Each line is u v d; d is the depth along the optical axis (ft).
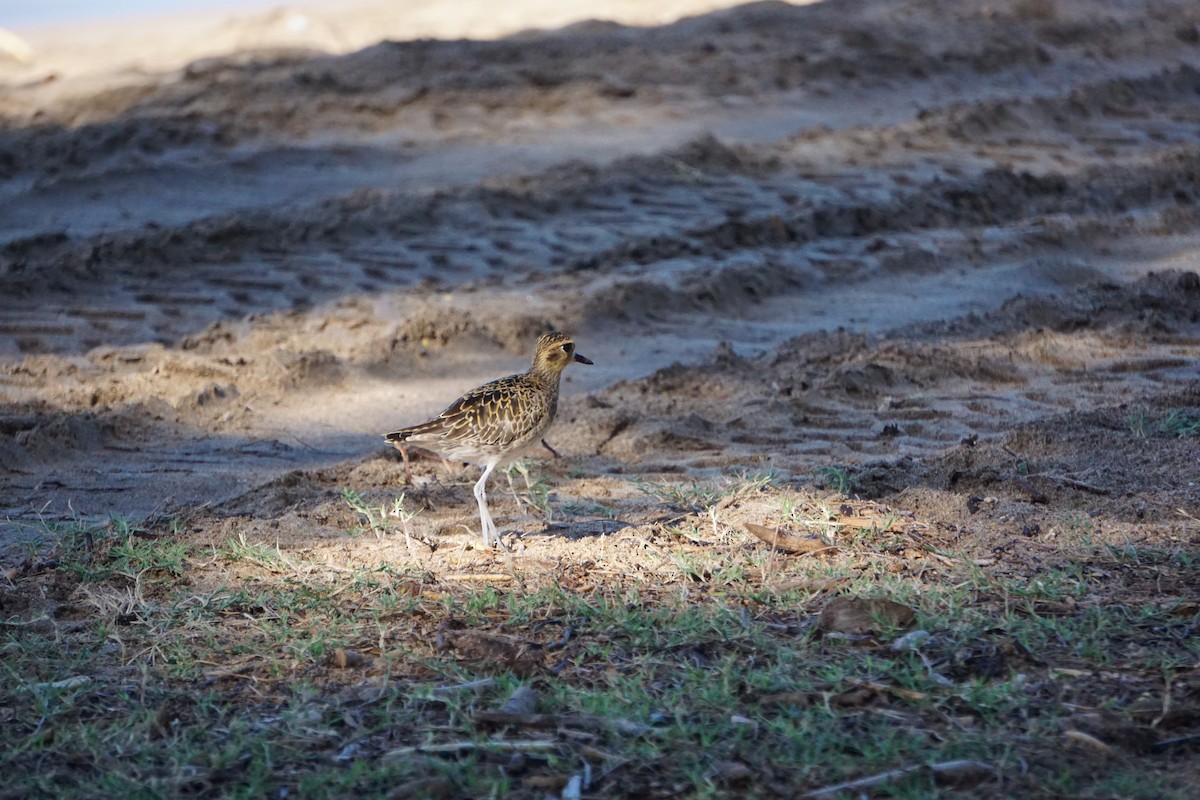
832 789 20.07
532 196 79.56
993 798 19.80
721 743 21.50
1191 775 20.31
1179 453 36.99
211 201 82.74
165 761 21.75
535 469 38.83
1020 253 69.41
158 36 148.05
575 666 24.67
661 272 66.03
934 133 93.61
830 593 27.68
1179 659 23.94
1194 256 68.13
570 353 32.17
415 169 88.94
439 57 115.55
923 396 45.32
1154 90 107.65
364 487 37.93
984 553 29.84
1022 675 23.58
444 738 22.15
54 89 116.16
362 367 52.70
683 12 134.31
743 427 42.93
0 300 62.75
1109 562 29.04
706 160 86.12
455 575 29.45
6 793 20.79
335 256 71.36
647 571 29.40
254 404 48.65
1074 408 43.19
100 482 39.96
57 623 27.68
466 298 62.64
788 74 107.34
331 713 23.20
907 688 23.07
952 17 121.80
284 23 141.79
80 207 81.82
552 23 134.92
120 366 53.21
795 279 65.67
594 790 20.45
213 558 31.01
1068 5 126.41
